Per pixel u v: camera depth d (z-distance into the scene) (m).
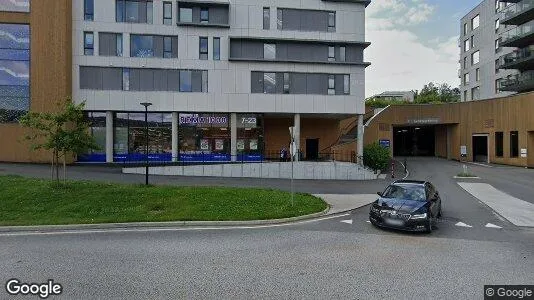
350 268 7.58
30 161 28.06
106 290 6.30
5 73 28.17
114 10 29.94
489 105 38.19
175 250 8.85
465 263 8.02
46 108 28.14
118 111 30.42
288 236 10.40
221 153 31.61
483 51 54.66
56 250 8.79
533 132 33.25
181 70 30.64
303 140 37.50
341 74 32.12
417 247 9.35
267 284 6.62
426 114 42.25
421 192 12.18
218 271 7.32
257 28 31.31
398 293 6.26
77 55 29.52
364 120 46.03
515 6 43.44
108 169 25.62
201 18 31.20
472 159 40.38
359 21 32.47
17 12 28.25
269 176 27.25
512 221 12.84
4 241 9.67
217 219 12.12
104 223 11.52
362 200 17.08
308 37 31.83
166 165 26.94
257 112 31.45
